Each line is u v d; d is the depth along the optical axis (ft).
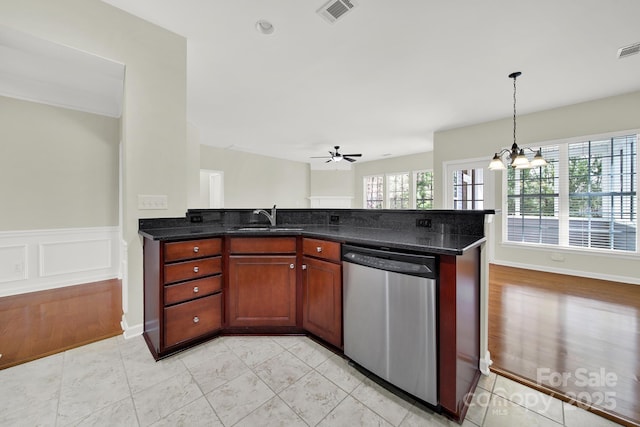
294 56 8.30
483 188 15.06
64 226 10.28
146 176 6.77
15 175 9.34
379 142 19.76
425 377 4.28
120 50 6.31
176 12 6.39
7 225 9.23
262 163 23.80
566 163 12.50
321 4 6.11
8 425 3.95
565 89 10.64
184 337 5.98
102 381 4.95
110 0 6.01
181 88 7.27
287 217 9.29
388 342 4.73
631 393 4.65
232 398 4.56
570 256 12.34
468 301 4.60
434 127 15.92
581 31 7.04
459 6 6.15
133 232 6.61
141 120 6.66
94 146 10.88
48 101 9.83
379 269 4.84
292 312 6.67
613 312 8.11
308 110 13.12
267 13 6.40
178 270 5.87
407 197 24.70
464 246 4.27
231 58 8.39
